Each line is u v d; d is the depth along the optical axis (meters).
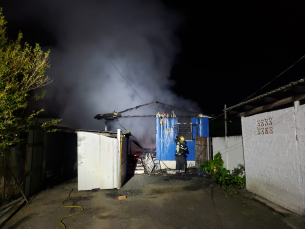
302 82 4.53
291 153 5.18
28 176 7.00
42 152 8.18
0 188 5.99
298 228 4.42
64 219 5.21
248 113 7.38
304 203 4.75
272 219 4.98
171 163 12.02
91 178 7.88
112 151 8.04
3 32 5.06
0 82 4.64
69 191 7.71
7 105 4.71
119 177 7.99
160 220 5.08
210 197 6.73
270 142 6.01
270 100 5.91
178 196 6.91
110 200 6.62
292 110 5.18
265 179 6.21
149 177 9.92
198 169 10.89
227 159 9.08
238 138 8.19
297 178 4.97
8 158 6.30
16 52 5.03
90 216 5.38
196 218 5.16
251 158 7.00
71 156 10.66
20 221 5.11
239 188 7.59
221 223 4.86
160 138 12.27
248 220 4.98
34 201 6.59
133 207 5.97
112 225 4.86
